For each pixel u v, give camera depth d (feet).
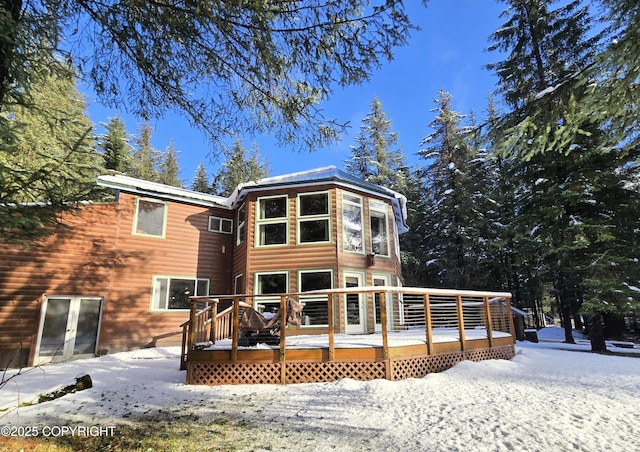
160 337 42.93
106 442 14.30
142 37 14.28
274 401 19.56
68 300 38.11
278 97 16.97
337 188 43.39
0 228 11.33
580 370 27.22
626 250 42.37
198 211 49.08
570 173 44.27
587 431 13.78
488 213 80.84
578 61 44.27
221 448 13.46
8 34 10.44
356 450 12.91
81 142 12.62
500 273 79.20
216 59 15.48
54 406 19.19
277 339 27.14
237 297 25.00
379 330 42.63
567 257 46.09
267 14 13.11
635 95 13.74
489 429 14.19
